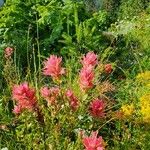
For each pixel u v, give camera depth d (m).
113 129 0.83
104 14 1.39
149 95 0.83
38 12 1.24
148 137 0.76
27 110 0.64
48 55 1.16
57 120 0.66
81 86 0.62
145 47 1.37
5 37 1.16
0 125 0.71
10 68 0.86
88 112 0.68
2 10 1.27
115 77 1.10
